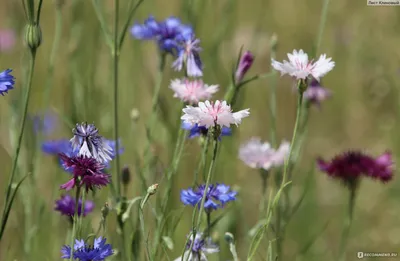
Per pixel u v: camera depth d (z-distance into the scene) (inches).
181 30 60.7
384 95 85.6
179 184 68.9
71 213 56.4
